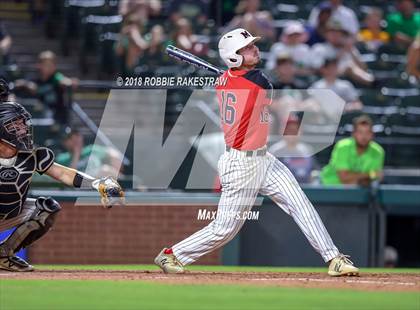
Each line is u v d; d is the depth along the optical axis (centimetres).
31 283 2002
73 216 3441
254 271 2584
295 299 1762
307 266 3506
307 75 4609
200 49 4531
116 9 4988
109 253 3453
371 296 1820
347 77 4753
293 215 2253
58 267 2808
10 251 2320
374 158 3688
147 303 1686
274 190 2253
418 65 4838
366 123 3669
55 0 5084
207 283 2030
